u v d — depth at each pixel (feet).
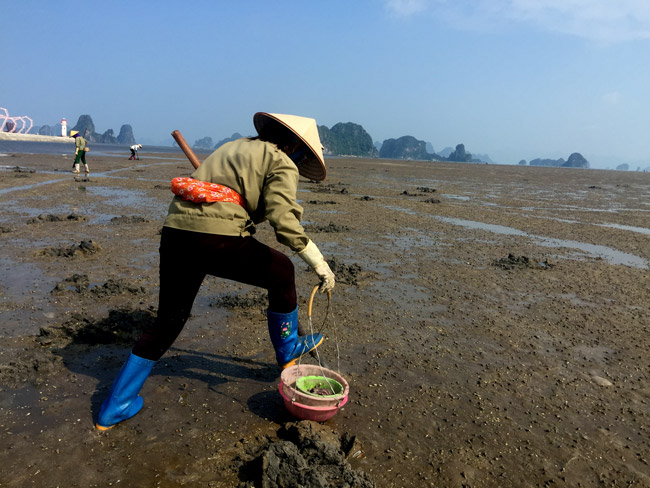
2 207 32.86
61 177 55.72
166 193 45.39
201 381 10.82
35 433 8.61
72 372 10.86
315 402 9.16
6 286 16.26
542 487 8.11
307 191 53.93
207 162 8.91
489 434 9.48
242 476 7.86
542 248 28.19
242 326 14.05
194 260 8.63
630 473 8.59
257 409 9.87
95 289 16.05
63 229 26.35
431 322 15.21
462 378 11.69
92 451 8.25
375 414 9.93
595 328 15.42
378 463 8.42
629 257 27.17
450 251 25.90
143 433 8.83
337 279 19.24
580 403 10.84
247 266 9.04
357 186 65.00
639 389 11.62
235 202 8.56
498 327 15.08
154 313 14.05
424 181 84.53
